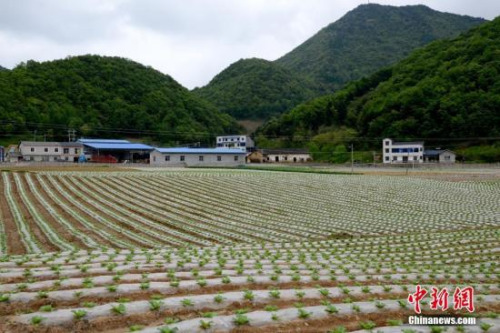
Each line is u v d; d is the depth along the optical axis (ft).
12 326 23.80
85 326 24.54
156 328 24.17
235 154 250.98
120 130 313.53
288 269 42.37
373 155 291.99
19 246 52.85
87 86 331.98
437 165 226.79
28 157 242.78
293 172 170.81
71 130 277.23
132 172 148.36
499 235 66.69
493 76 293.02
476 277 41.65
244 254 50.26
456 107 291.79
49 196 94.68
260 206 92.53
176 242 58.59
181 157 234.58
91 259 44.04
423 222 79.00
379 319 28.40
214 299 29.89
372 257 51.29
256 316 26.58
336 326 26.50
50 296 28.89
